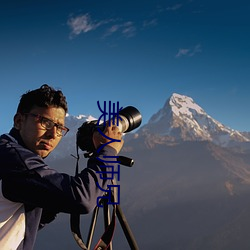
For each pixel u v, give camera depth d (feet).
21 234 5.72
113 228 6.23
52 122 6.06
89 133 6.33
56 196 5.47
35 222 5.92
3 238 5.54
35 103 6.02
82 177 5.68
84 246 6.10
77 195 5.47
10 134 6.19
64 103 6.21
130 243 6.48
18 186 5.52
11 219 5.67
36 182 5.52
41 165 5.71
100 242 6.20
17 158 5.61
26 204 5.83
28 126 6.05
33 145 6.05
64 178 5.61
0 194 5.61
